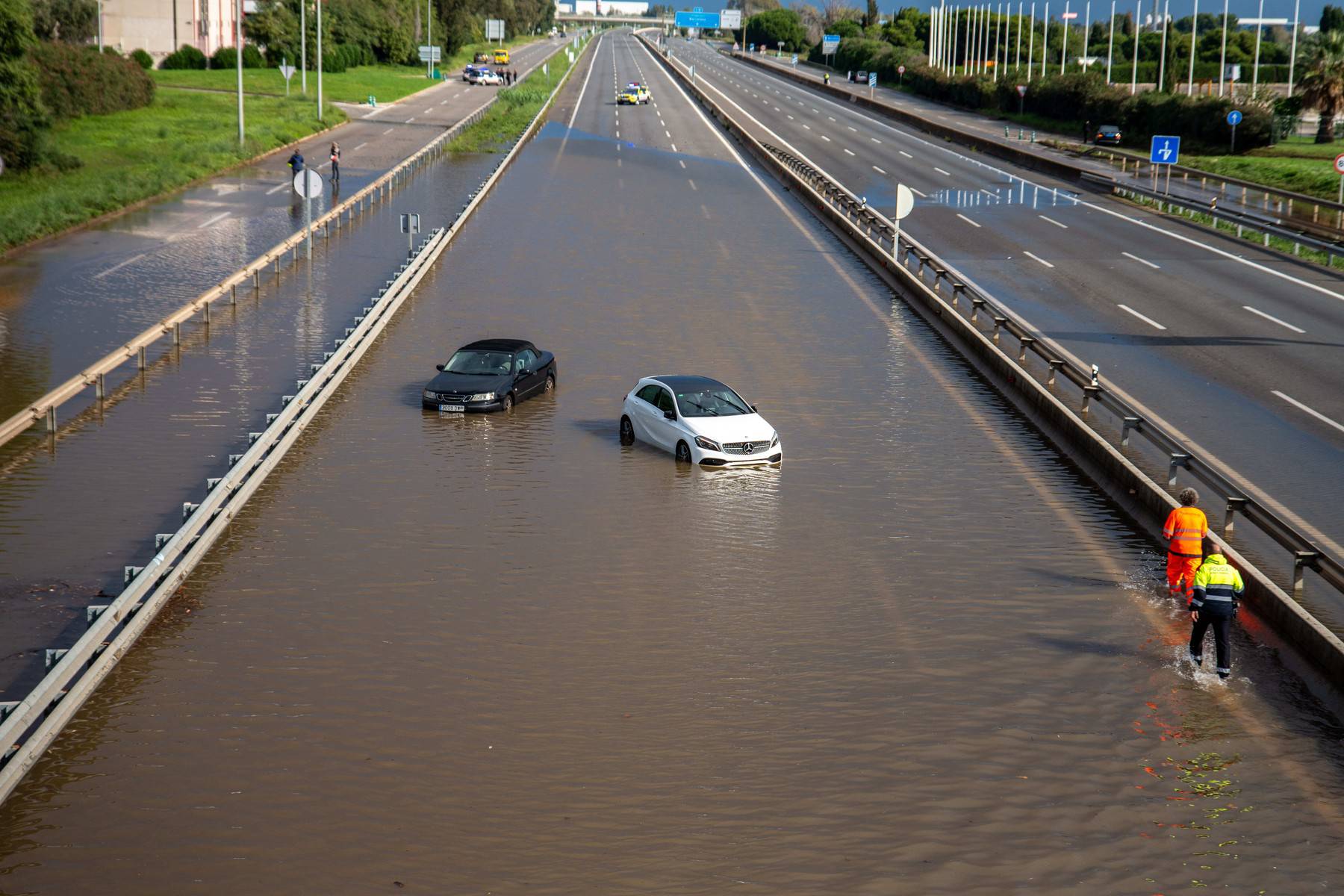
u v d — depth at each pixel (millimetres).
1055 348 32000
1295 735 13172
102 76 80938
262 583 16875
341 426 24766
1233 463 22562
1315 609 16438
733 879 10516
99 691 13711
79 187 54344
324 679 14109
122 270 40688
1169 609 16562
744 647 15141
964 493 21359
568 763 12359
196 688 13820
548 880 10453
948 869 10711
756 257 45188
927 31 192375
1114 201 61656
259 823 11227
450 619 15812
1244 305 37656
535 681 14148
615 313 35812
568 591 16812
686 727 13133
